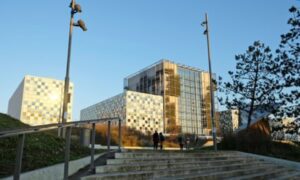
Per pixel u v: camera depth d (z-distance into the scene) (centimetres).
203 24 2198
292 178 1296
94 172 796
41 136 1191
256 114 2748
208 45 2164
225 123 6125
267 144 2156
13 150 928
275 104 2478
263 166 1431
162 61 8038
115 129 3525
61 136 1339
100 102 8575
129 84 9112
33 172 717
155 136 2522
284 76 2375
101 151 1320
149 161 988
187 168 1017
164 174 891
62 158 1012
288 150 2191
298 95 2308
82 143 1418
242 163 1373
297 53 2277
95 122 846
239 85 2633
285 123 2417
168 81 7881
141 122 7244
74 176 808
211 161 1195
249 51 2611
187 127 7775
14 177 464
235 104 2689
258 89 2562
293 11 2214
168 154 1124
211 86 2092
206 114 8188
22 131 482
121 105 7375
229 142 2212
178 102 7869
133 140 4388
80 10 1432
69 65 1355
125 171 850
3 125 1262
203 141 5175
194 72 8481
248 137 2188
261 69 2556
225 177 1050
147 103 7488
